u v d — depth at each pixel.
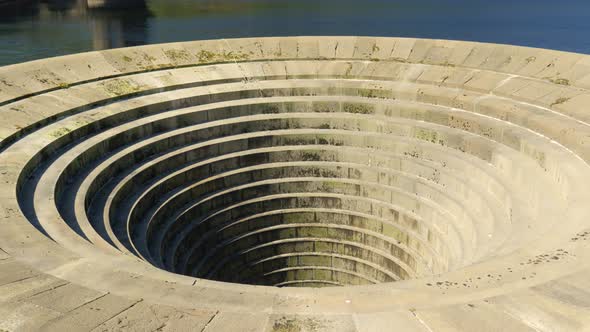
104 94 26.05
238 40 31.69
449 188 24.36
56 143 21.88
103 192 21.64
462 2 81.62
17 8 71.38
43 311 10.63
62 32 56.12
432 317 10.37
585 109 23.16
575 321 10.27
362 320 10.32
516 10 75.12
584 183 18.48
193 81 28.75
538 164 21.45
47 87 25.16
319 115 28.52
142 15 67.25
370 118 27.86
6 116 22.42
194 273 24.38
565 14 71.94
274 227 27.56
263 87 29.25
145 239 21.25
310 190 27.66
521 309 10.61
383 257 26.45
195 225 25.03
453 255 21.33
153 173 24.34
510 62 27.80
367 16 69.19
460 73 28.41
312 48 31.56
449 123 26.19
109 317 10.43
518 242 16.19
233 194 26.69
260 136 27.61
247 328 10.13
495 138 24.22
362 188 26.95
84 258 13.63
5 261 12.97
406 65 29.92
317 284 28.50
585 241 14.14
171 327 10.13
